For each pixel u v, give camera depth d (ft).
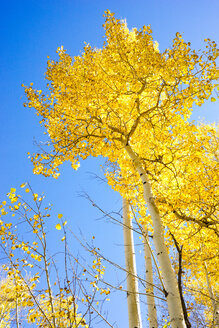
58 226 9.98
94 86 15.30
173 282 9.91
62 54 17.16
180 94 14.33
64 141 16.96
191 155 15.60
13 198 11.44
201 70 13.85
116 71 15.47
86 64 16.03
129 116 17.12
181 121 15.52
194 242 16.47
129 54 15.62
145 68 14.85
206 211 15.74
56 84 16.34
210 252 16.63
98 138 16.84
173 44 14.16
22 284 10.27
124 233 15.21
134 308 12.05
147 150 17.22
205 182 15.37
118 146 17.56
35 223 10.80
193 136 15.39
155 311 15.11
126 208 16.37
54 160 17.26
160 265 10.69
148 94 17.33
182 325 8.67
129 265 13.53
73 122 17.07
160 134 16.07
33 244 10.98
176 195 15.46
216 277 17.60
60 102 16.84
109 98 16.17
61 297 9.67
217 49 13.47
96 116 16.22
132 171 17.30
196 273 16.88
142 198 17.70
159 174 16.74
